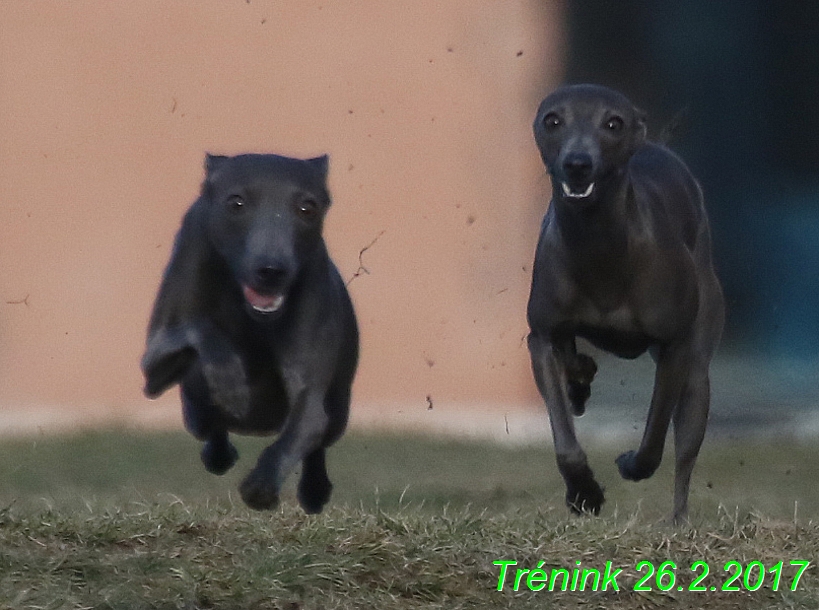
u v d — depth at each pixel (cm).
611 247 905
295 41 1695
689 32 1920
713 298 1007
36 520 856
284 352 807
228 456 923
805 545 903
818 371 1797
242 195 797
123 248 1709
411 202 1700
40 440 1386
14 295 1709
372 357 1697
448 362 1700
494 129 1705
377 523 897
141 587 766
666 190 981
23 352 1706
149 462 1309
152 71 1700
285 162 812
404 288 1700
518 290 1703
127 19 1698
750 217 1989
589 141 877
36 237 1709
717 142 1992
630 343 940
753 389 1686
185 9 1695
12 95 1700
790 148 2005
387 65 1694
